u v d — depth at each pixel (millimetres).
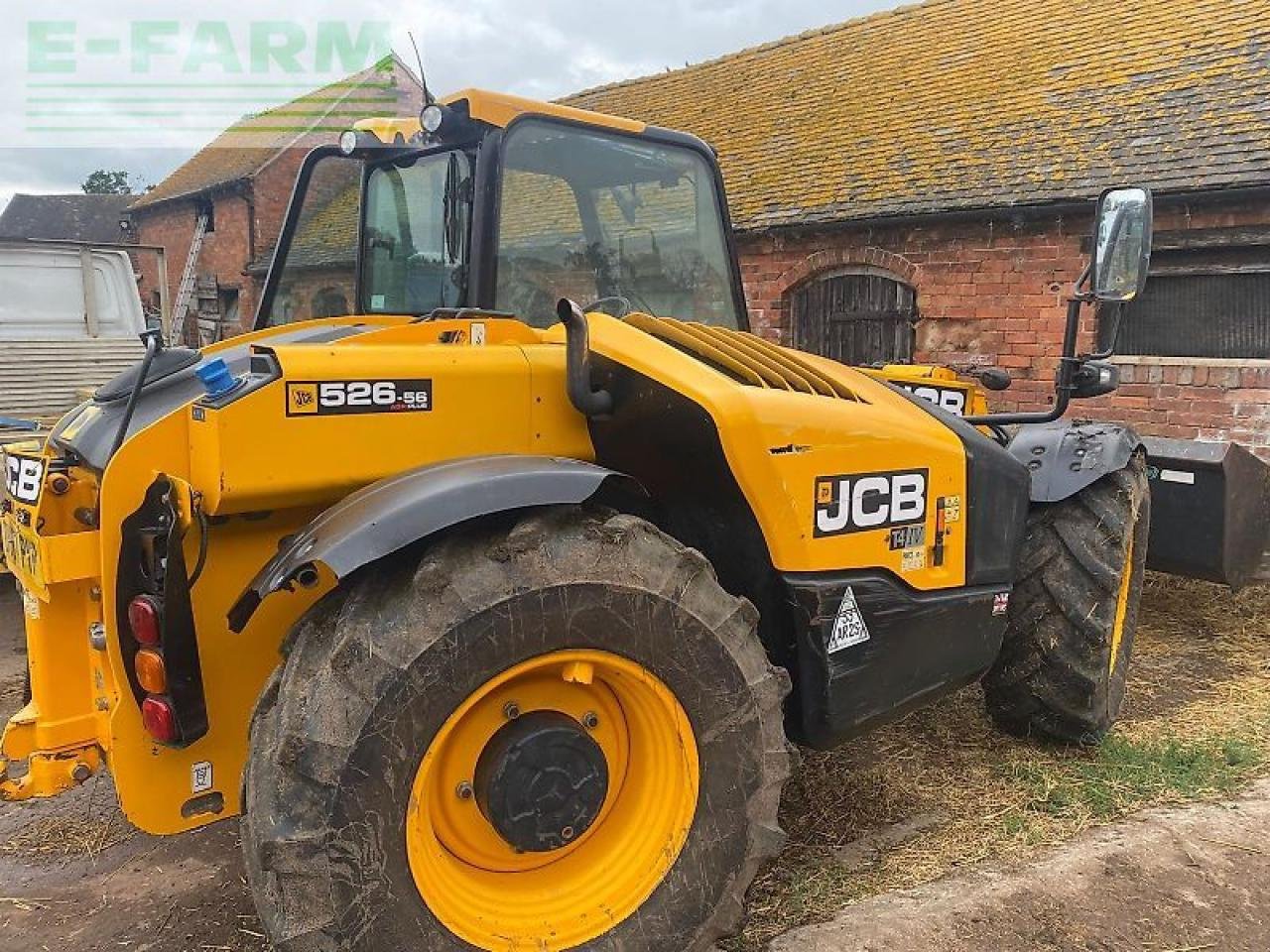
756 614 2355
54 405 7203
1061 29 9820
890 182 8703
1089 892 2752
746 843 2307
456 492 2045
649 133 3295
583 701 2270
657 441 2533
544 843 2160
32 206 34875
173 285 22297
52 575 2271
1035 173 7824
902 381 5434
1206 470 4785
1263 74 7625
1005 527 3049
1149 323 7332
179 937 2646
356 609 1995
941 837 3070
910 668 2805
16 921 2723
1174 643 5016
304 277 3639
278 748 1901
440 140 3062
